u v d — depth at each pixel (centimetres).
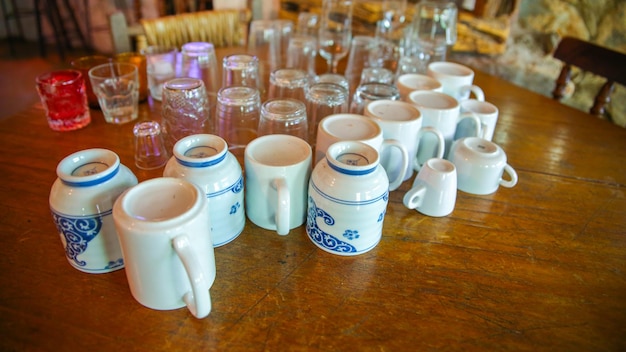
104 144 86
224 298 53
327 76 97
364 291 56
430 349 48
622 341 51
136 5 271
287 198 56
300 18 138
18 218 65
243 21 154
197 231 48
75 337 47
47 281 54
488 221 71
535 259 63
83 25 313
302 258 60
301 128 76
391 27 133
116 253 56
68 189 51
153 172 77
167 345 47
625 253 65
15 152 82
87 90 98
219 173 57
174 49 111
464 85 97
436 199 69
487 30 163
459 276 59
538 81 171
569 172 87
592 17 156
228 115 83
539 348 49
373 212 58
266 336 49
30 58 303
